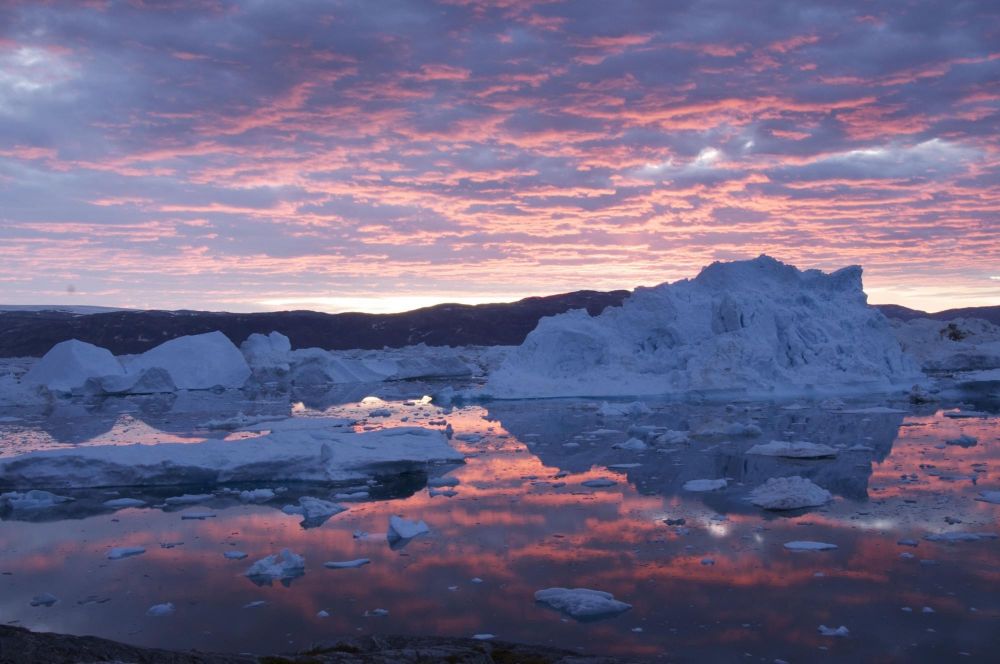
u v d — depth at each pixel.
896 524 11.35
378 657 6.43
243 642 7.66
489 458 18.11
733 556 10.05
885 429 21.44
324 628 7.99
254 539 11.59
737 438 20.39
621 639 7.53
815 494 12.82
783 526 11.41
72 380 44.69
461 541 11.15
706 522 11.78
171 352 47.34
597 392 32.56
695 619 7.99
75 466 15.88
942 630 7.54
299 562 10.05
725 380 31.05
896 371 34.53
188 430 24.95
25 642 5.54
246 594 9.09
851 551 10.10
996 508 12.16
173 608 8.67
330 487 15.39
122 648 5.86
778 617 7.98
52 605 8.88
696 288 37.91
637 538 11.02
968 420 23.27
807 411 26.28
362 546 11.04
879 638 7.38
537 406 30.02
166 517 13.16
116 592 9.28
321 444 17.38
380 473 16.56
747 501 13.05
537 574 9.59
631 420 24.86
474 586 9.20
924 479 14.45
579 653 7.20
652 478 15.27
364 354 79.06
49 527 12.63
